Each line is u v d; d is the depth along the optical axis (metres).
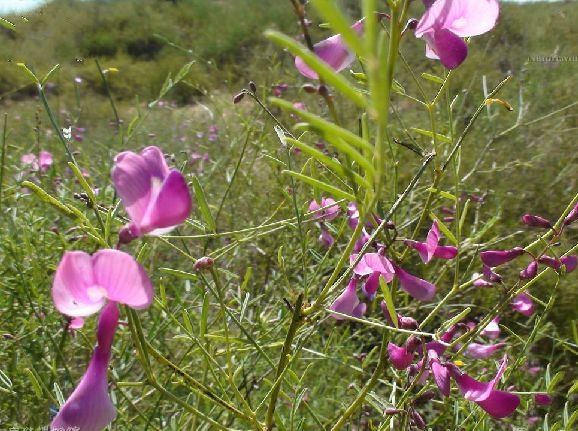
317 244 0.22
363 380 0.19
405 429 0.13
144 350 0.09
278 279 0.22
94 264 0.07
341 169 0.07
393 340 0.18
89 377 0.08
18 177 0.23
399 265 0.13
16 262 0.16
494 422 0.17
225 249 0.14
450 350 0.13
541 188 0.29
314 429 0.17
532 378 0.19
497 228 0.26
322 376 0.19
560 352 0.22
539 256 0.12
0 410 0.15
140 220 0.08
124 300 0.08
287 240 0.23
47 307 0.17
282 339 0.17
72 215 0.10
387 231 0.12
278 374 0.10
